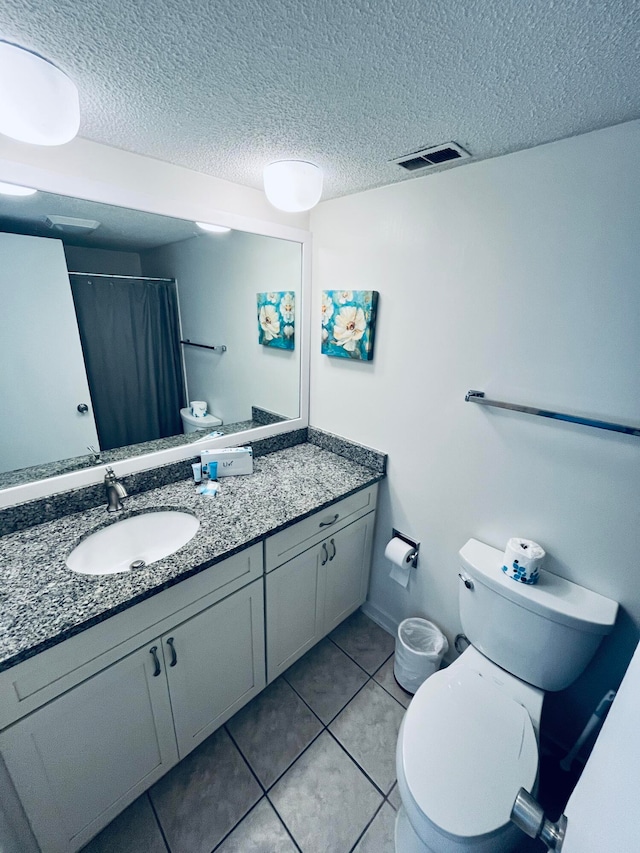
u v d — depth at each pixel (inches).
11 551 44.4
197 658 47.1
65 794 38.5
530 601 44.9
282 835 45.6
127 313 55.3
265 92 32.4
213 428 68.7
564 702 51.6
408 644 62.5
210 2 22.3
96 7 22.6
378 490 70.2
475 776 38.0
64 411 52.1
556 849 22.2
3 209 42.7
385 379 64.0
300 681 64.4
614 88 29.8
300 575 58.4
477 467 54.5
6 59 26.4
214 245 60.7
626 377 39.6
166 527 55.9
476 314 50.2
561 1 21.3
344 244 64.7
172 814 47.2
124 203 48.1
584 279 40.6
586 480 44.3
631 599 43.5
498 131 38.3
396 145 42.4
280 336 72.4
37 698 33.9
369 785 50.6
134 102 34.5
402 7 22.5
